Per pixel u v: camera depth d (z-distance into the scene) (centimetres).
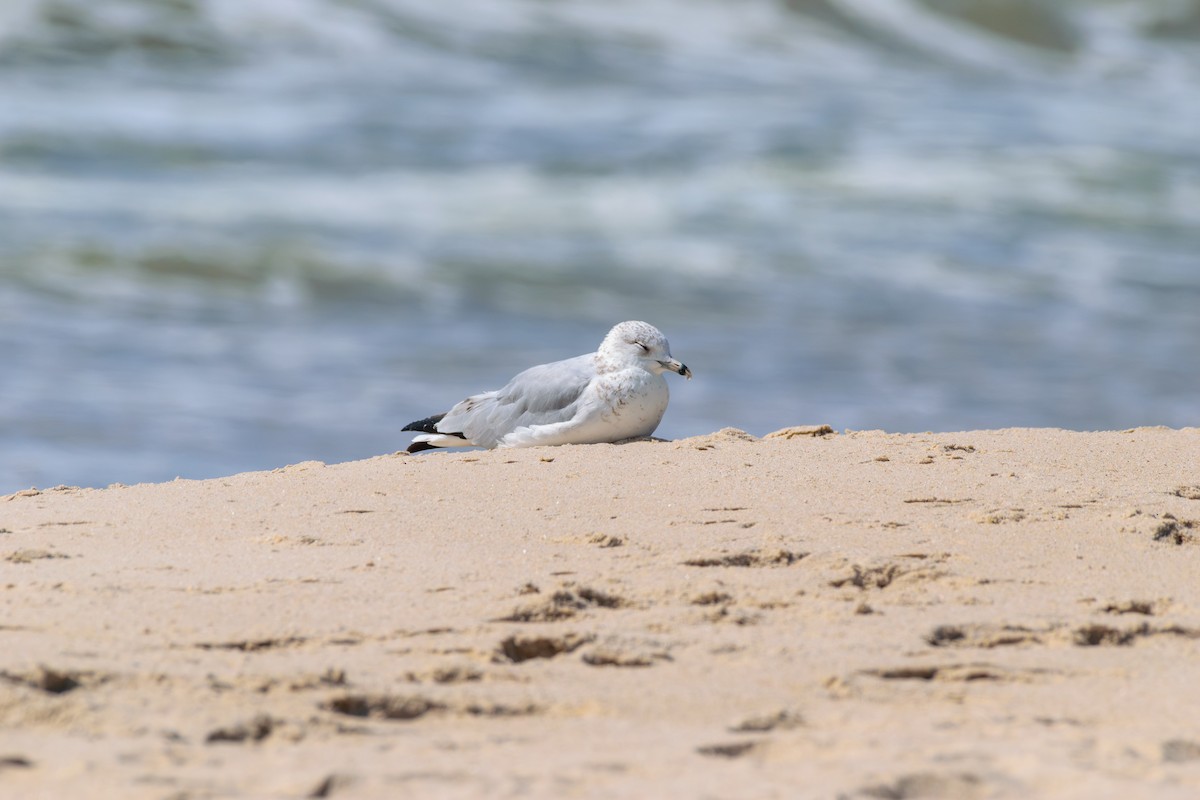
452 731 410
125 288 2145
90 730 390
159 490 721
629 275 2342
